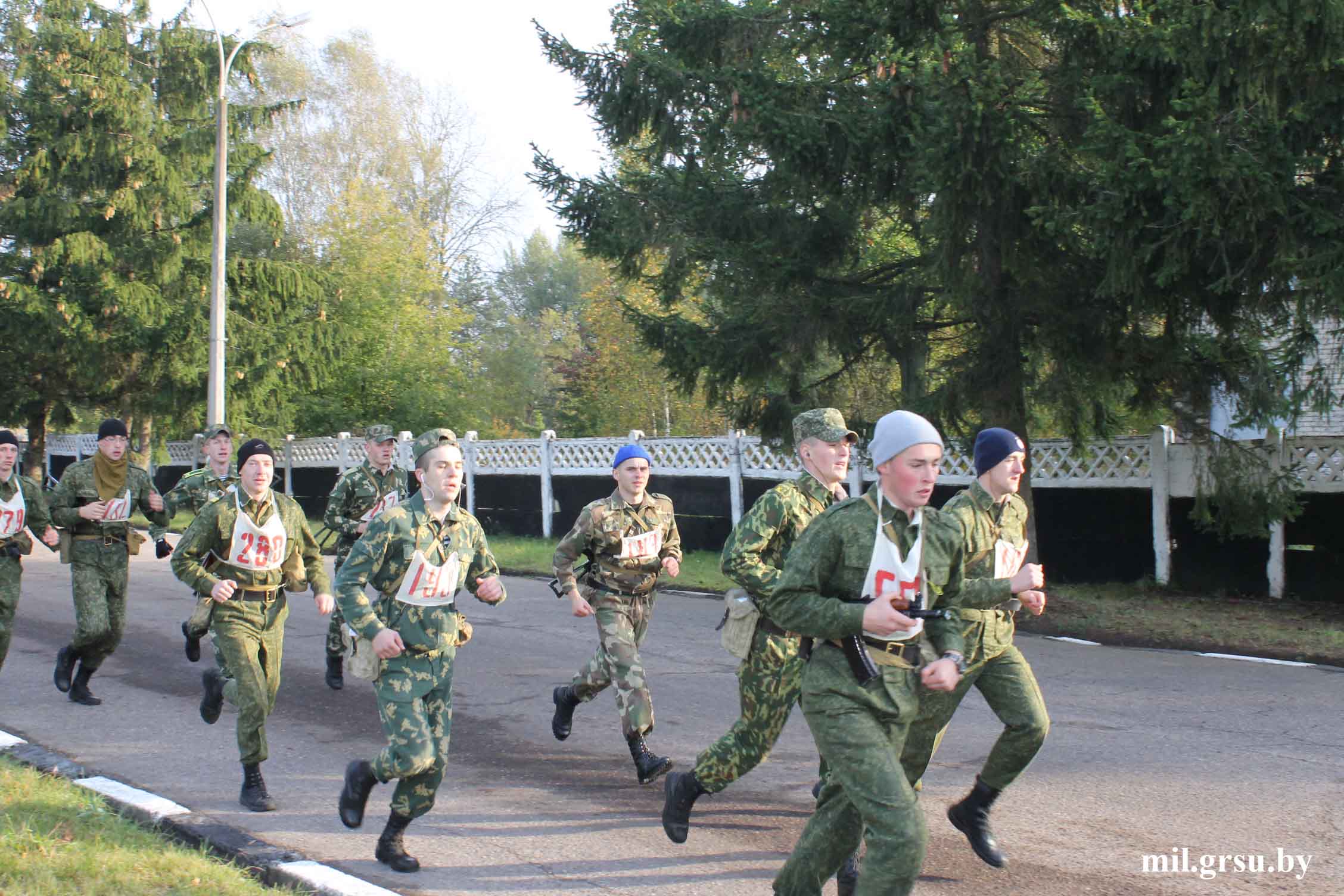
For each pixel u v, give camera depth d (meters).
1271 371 11.83
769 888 4.96
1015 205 10.88
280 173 43.12
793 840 5.59
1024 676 5.19
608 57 13.03
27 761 6.82
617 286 29.09
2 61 27.84
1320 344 12.30
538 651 10.77
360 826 5.81
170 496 8.87
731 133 12.54
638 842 5.56
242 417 28.17
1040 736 5.09
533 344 47.44
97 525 8.56
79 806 5.70
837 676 3.93
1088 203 10.66
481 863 5.28
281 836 5.63
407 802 5.16
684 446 18.69
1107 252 10.20
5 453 8.05
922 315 12.91
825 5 11.64
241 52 28.39
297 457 27.78
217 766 6.91
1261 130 9.49
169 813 5.83
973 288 11.19
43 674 9.72
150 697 8.84
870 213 13.83
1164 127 9.56
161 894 4.53
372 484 9.50
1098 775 6.60
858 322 12.70
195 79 28.06
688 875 5.12
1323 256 9.34
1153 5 9.83
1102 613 11.93
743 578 5.20
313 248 37.25
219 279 20.31
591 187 14.03
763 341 12.94
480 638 11.45
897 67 10.93
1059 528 14.34
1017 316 11.86
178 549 6.11
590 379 30.80
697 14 12.88
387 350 30.95
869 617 3.79
